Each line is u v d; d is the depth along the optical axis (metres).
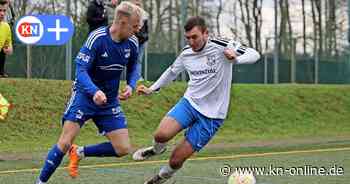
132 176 17.91
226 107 13.85
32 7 39.56
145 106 34.62
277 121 38.03
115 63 13.06
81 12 38.81
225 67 13.66
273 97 41.34
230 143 29.11
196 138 13.57
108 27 13.04
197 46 13.55
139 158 14.04
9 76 36.12
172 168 13.78
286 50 51.12
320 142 30.23
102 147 13.77
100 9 24.33
